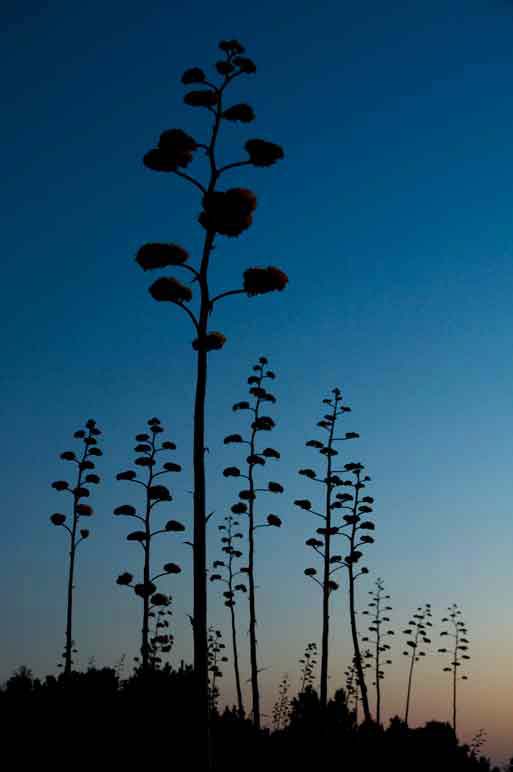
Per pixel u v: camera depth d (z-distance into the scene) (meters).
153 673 31.88
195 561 18.38
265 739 38.22
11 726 28.72
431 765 37.81
